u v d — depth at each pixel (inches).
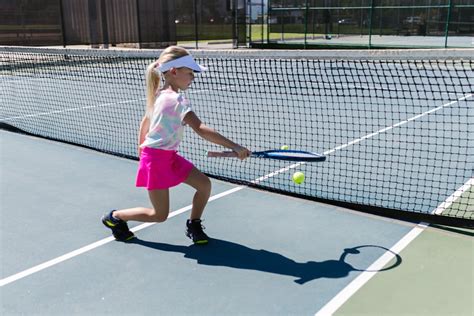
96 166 242.7
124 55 250.8
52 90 486.6
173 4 866.1
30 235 165.3
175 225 171.5
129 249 154.5
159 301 125.8
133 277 137.7
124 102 418.3
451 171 226.8
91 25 813.2
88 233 166.6
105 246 156.8
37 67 553.6
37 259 148.7
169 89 142.2
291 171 230.5
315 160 134.1
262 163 244.1
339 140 287.7
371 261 143.6
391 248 151.3
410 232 162.2
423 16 957.2
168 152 142.6
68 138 301.4
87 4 811.4
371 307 121.2
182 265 143.9
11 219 178.5
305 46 855.7
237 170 233.0
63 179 223.0
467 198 193.0
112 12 811.4
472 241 154.9
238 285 132.6
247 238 160.2
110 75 545.3
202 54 224.7
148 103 145.2
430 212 179.3
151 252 152.3
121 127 330.3
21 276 138.8
